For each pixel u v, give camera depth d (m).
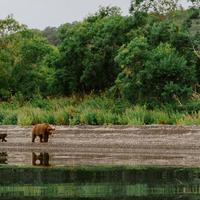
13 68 102.62
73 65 91.56
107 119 65.50
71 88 91.44
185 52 77.81
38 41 105.25
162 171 35.22
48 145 60.84
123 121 64.56
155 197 24.72
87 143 59.34
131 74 74.69
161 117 63.53
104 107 76.00
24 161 44.03
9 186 29.09
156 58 73.12
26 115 72.56
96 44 88.88
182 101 71.12
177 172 34.59
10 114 75.81
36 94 96.88
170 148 54.09
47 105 85.88
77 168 37.91
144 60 73.94
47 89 97.75
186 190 26.81
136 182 30.09
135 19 86.50
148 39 79.25
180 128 58.31
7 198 24.98
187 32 78.69
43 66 102.88
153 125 60.66
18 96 97.38
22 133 68.12
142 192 26.34
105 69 88.81
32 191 27.20
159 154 49.91
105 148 56.62
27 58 103.50
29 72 102.06
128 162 42.16
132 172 34.91
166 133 58.19
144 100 73.56
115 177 32.53
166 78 72.81
